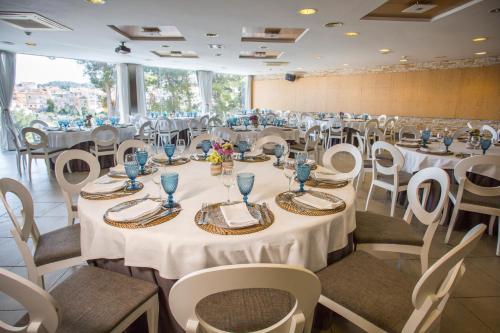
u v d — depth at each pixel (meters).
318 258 1.30
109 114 8.59
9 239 2.56
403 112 8.45
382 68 8.66
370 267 1.38
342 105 9.78
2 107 6.55
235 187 1.71
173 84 9.84
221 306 1.09
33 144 4.37
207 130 7.08
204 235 1.11
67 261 1.54
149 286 1.22
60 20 3.81
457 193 2.43
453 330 1.61
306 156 2.06
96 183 1.73
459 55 6.48
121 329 1.08
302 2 3.05
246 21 3.77
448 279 1.00
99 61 7.98
